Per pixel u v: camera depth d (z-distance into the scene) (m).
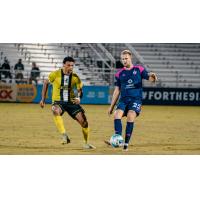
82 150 24.98
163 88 65.31
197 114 50.12
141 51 78.19
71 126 36.38
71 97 25.81
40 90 63.66
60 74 25.70
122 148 25.81
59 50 75.62
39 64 73.81
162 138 30.34
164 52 78.31
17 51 73.31
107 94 65.06
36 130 33.06
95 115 45.50
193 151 25.44
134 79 24.83
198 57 78.44
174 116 46.97
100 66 74.75
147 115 47.09
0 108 51.59
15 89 63.66
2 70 65.19
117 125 24.44
